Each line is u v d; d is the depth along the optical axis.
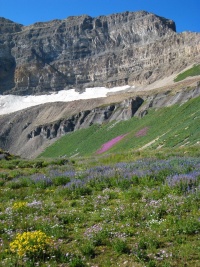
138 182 18.42
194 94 146.50
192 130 64.75
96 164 30.41
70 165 31.00
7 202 17.34
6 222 13.62
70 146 190.38
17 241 10.94
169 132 85.00
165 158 27.34
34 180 21.53
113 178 19.14
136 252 10.36
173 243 10.89
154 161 24.38
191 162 21.30
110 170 21.44
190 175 17.14
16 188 21.19
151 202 14.52
